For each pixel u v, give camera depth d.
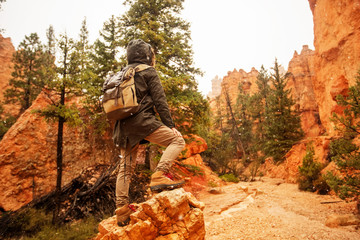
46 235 7.40
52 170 12.45
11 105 30.45
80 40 9.84
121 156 1.89
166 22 16.33
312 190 11.38
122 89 1.75
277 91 28.84
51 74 9.33
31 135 12.32
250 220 6.51
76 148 13.24
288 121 26.11
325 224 5.86
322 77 17.50
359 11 13.46
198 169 12.25
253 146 37.25
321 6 17.67
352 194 6.57
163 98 1.85
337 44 15.30
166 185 1.80
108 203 9.54
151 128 1.74
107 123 13.77
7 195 10.90
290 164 17.62
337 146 7.58
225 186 14.43
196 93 13.43
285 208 7.99
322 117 17.78
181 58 15.38
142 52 1.99
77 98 14.13
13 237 7.50
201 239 2.20
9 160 11.45
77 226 8.09
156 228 2.00
